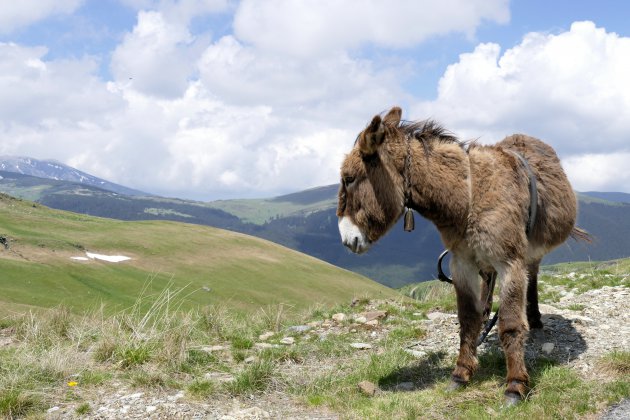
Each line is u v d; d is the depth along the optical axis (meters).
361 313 8.73
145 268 60.84
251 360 6.43
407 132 5.11
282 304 9.86
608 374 4.92
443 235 4.98
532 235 5.26
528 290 6.43
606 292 8.45
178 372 5.94
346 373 5.95
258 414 4.75
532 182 5.03
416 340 7.00
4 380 5.38
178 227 89.88
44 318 8.62
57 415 4.75
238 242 84.81
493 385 5.05
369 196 4.86
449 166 4.84
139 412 4.78
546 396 4.53
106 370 5.93
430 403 4.77
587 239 6.53
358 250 4.92
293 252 87.69
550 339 6.20
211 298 50.53
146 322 7.69
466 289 5.07
